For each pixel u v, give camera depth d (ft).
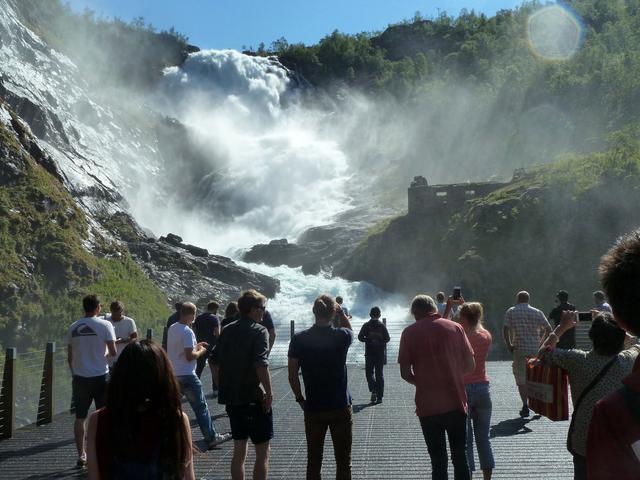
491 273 165.27
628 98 238.68
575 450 18.72
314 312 26.18
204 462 34.32
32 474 33.76
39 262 124.88
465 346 25.21
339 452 25.90
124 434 12.39
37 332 114.21
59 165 168.35
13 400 43.65
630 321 9.32
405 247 189.06
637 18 344.69
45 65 237.86
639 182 162.20
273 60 419.33
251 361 26.73
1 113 155.02
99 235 152.05
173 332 35.29
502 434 39.14
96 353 34.53
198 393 35.68
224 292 163.32
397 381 63.77
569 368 19.57
